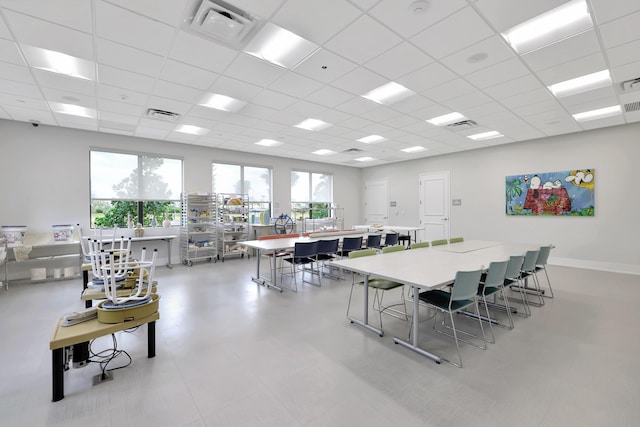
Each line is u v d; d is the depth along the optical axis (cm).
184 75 341
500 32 262
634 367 229
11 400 191
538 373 222
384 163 979
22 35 261
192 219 688
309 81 359
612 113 481
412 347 259
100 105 437
